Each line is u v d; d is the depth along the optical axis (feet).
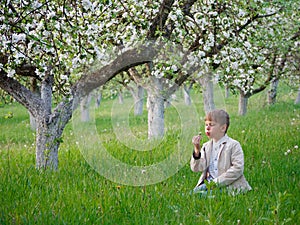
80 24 20.68
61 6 20.83
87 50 20.75
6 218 15.02
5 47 19.25
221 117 18.57
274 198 17.47
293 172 22.33
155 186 18.81
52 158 24.43
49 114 24.70
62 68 22.76
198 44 26.68
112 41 23.97
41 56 21.43
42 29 19.83
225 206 15.93
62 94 23.48
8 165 23.71
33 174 21.99
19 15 18.92
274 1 30.71
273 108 66.13
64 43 20.22
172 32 25.72
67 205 16.37
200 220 14.76
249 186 18.83
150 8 24.25
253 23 32.60
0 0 18.95
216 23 26.27
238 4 26.35
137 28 24.12
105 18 23.12
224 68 27.27
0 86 24.29
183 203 16.76
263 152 27.84
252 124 45.65
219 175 18.58
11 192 18.33
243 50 28.63
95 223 14.89
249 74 30.14
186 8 26.08
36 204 16.69
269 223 13.70
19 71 24.09
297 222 15.17
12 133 48.96
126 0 23.56
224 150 18.54
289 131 37.11
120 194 17.44
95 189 18.94
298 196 17.98
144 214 15.65
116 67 21.08
